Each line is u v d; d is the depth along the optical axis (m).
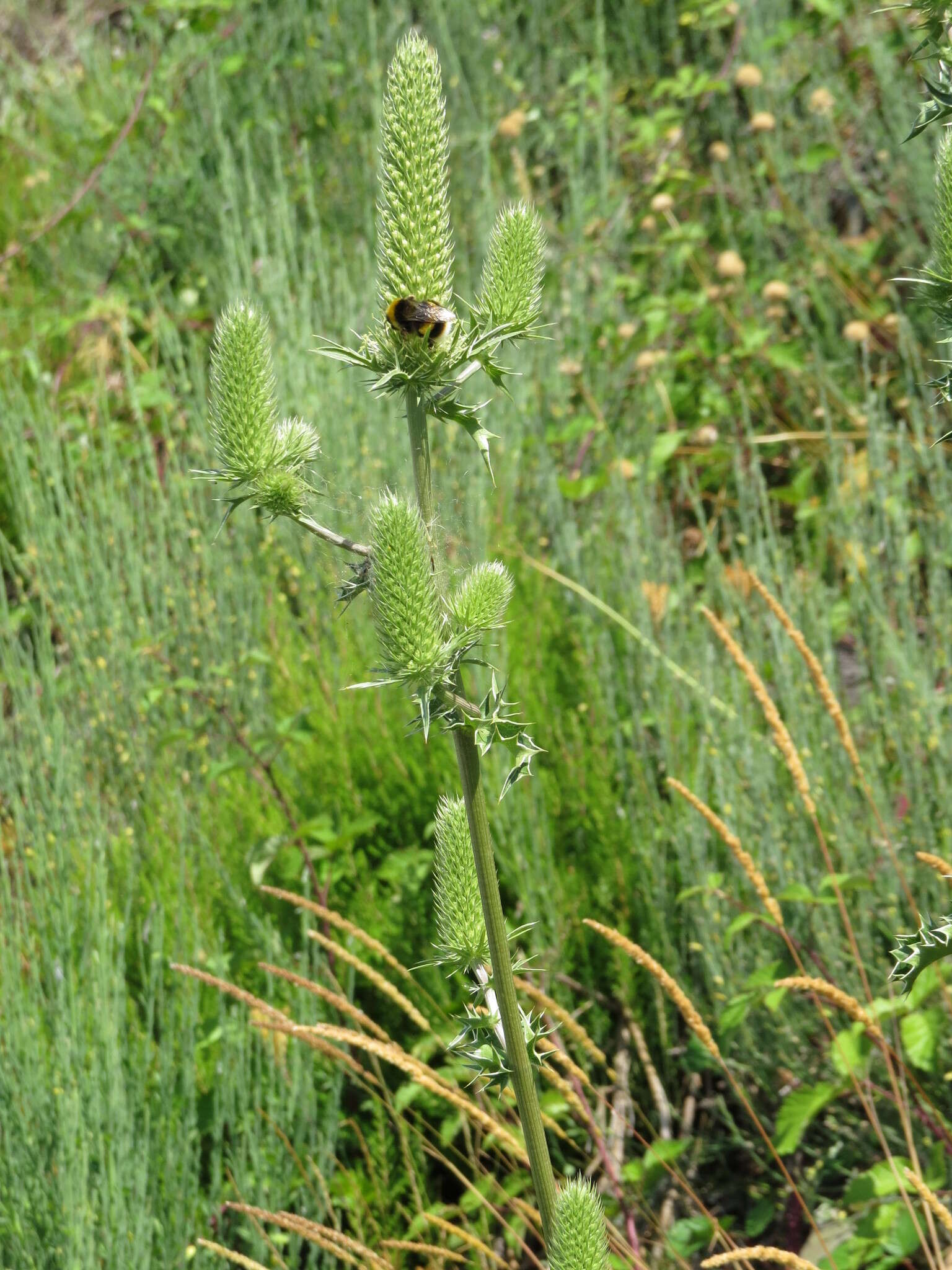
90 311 5.39
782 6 5.91
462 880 1.58
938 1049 2.61
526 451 4.49
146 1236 2.45
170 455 4.76
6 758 3.80
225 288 5.56
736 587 3.75
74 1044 2.66
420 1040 3.01
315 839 3.37
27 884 3.21
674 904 3.09
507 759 3.29
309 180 5.64
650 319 4.72
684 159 5.97
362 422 4.61
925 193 4.59
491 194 5.25
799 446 4.62
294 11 6.83
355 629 3.91
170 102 6.66
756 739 3.16
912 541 3.70
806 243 5.02
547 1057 2.82
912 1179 2.00
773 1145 2.49
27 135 7.32
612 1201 2.72
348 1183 2.76
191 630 4.23
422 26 6.78
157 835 3.57
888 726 3.17
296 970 3.09
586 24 6.65
